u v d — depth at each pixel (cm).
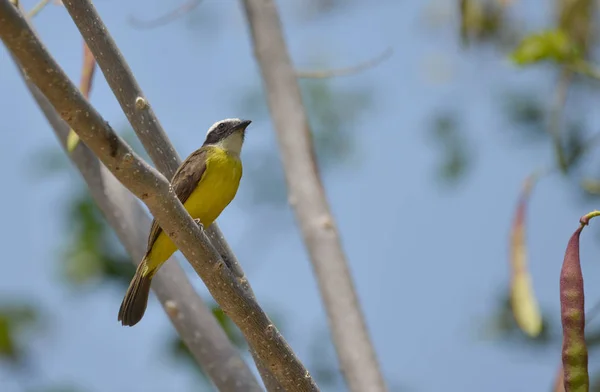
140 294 1046
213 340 1009
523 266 1116
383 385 1120
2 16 606
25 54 623
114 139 675
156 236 1003
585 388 755
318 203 1209
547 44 1250
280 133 1255
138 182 704
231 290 766
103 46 826
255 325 779
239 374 1001
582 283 768
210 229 905
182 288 1029
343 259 1179
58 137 1073
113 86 852
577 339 760
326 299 1159
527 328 1087
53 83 636
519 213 1148
